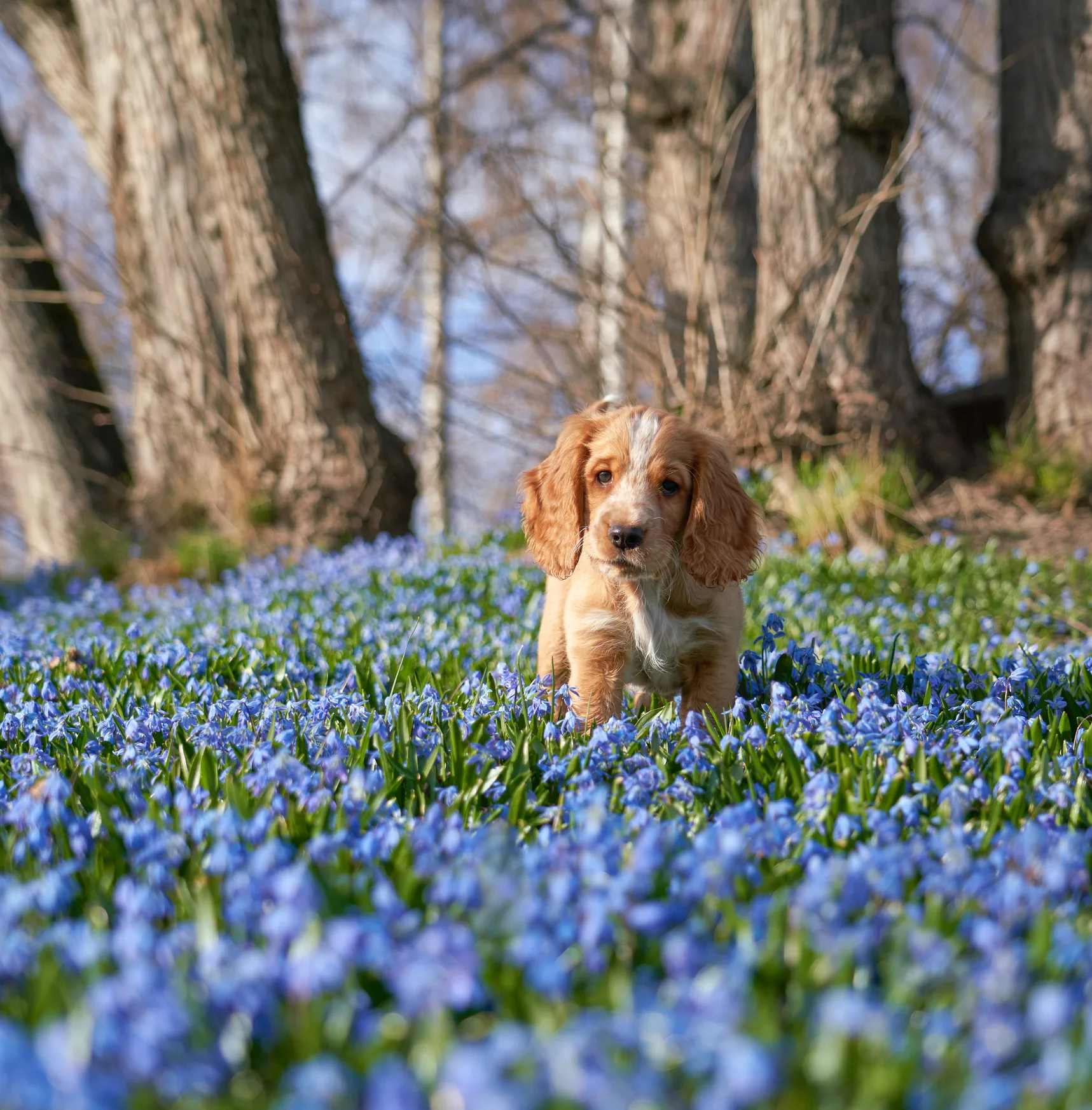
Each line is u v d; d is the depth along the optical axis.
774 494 8.84
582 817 2.35
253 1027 1.56
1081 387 8.55
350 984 1.69
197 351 10.05
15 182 11.93
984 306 15.78
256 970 1.61
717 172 10.12
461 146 13.23
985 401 10.05
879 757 2.95
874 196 8.30
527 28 17.95
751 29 10.85
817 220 8.98
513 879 1.94
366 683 3.89
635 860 1.98
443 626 5.30
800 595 6.35
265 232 9.62
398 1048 1.55
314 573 7.71
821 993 1.66
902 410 9.09
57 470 11.62
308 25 17.91
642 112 11.06
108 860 2.32
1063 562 7.46
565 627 4.09
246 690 4.02
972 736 3.12
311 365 9.88
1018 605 6.11
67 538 11.64
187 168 9.91
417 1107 1.29
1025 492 8.53
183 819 2.41
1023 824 2.44
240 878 1.98
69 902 2.05
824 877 1.95
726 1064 1.29
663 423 3.94
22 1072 1.30
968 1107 1.33
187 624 6.35
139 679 4.23
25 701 3.95
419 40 18.14
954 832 2.28
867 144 9.00
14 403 11.57
